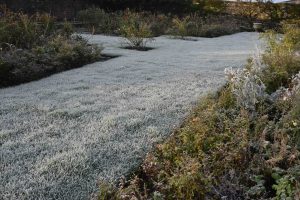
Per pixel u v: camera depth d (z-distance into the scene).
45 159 3.11
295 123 3.39
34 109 4.38
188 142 3.13
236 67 6.89
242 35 16.02
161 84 5.58
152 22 15.47
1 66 5.81
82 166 2.98
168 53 9.30
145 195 2.57
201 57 8.38
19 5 14.16
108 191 2.56
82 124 3.89
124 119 4.01
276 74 5.05
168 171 2.88
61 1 15.94
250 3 19.94
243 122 3.47
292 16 19.44
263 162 2.93
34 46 8.06
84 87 5.46
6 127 3.84
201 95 4.86
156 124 3.88
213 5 20.12
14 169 2.96
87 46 8.52
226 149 3.07
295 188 2.55
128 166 3.02
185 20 15.62
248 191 2.61
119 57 8.48
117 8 19.08
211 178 2.67
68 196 2.63
